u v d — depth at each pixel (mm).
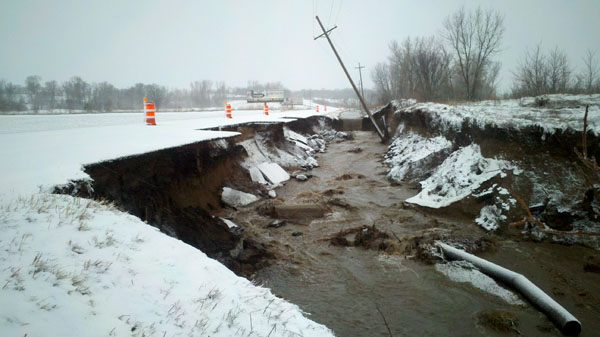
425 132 21531
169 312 3742
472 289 7750
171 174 10562
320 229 11445
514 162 12812
